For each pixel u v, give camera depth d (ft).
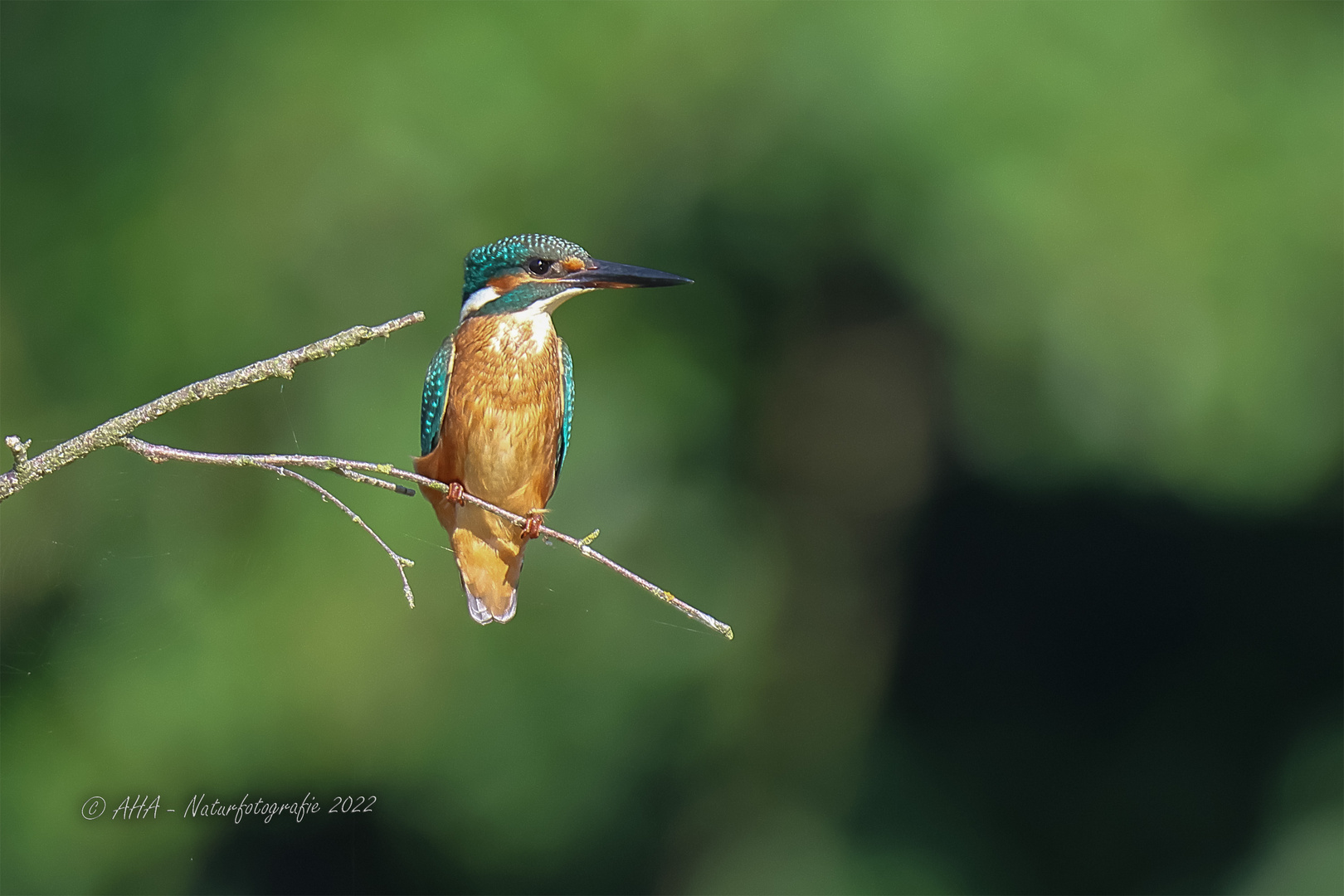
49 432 41.06
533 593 46.88
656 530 48.98
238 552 40.24
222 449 41.16
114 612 37.65
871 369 53.93
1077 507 55.11
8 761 39.24
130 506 38.42
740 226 46.11
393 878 46.37
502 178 42.80
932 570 58.29
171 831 41.70
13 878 39.47
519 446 19.58
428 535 41.91
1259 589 54.85
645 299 46.83
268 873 43.70
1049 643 57.26
